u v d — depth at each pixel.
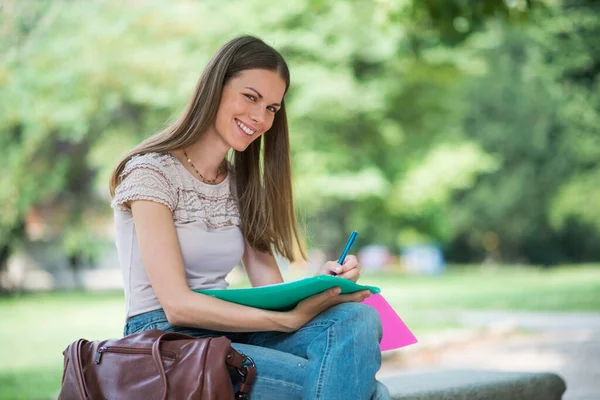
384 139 30.55
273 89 3.71
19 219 29.31
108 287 34.44
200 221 3.66
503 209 48.81
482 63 30.00
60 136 27.52
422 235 38.03
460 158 31.77
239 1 27.03
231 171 4.06
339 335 3.30
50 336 16.53
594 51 25.95
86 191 30.97
